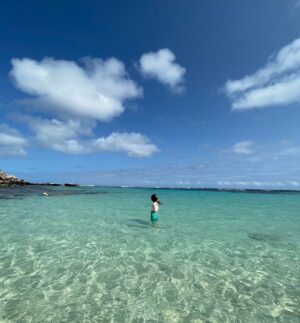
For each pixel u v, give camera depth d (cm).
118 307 568
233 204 3434
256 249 1075
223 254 991
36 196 3797
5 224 1488
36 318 516
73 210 2264
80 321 511
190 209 2628
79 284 682
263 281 730
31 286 662
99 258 903
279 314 555
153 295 630
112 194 5450
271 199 4859
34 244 1062
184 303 594
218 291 660
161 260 898
